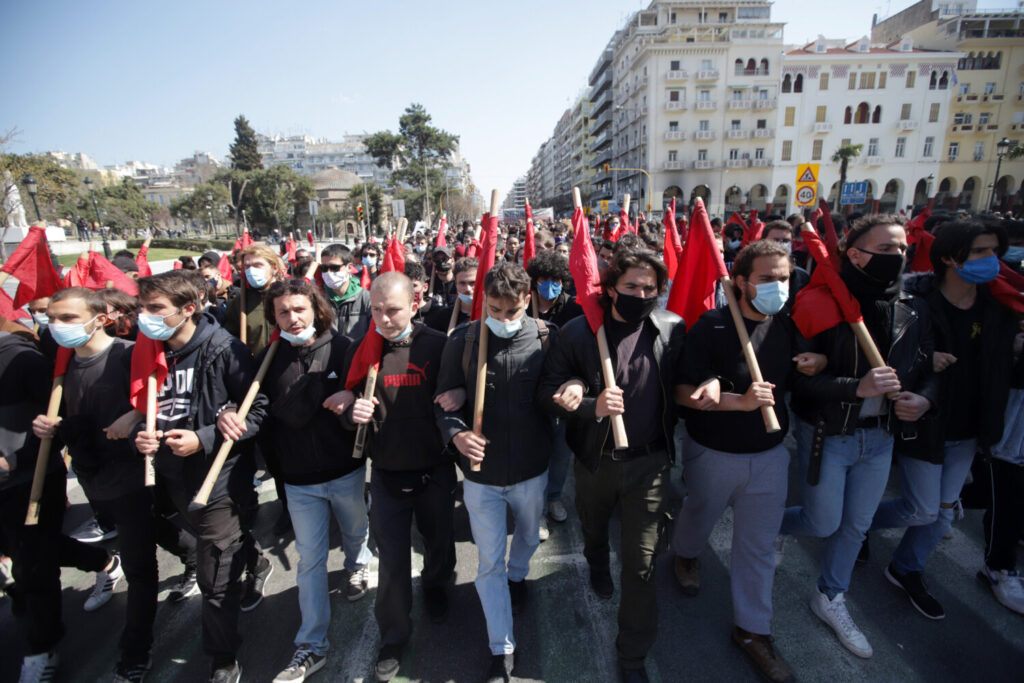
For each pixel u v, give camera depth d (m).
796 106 46.56
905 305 2.32
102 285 3.49
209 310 4.70
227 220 62.78
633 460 2.26
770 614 2.33
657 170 47.78
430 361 2.46
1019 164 46.22
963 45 45.47
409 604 2.43
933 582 2.85
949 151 46.81
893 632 2.52
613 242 5.39
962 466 2.53
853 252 2.30
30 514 2.41
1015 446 2.54
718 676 2.32
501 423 2.36
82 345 2.44
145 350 2.32
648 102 47.16
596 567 2.79
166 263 24.42
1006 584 2.66
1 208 23.06
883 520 2.69
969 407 2.47
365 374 2.43
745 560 2.35
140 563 2.46
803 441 2.51
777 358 2.30
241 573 2.43
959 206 46.25
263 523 3.77
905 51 46.00
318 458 2.47
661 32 48.12
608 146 64.81
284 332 2.38
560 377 2.31
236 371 2.41
